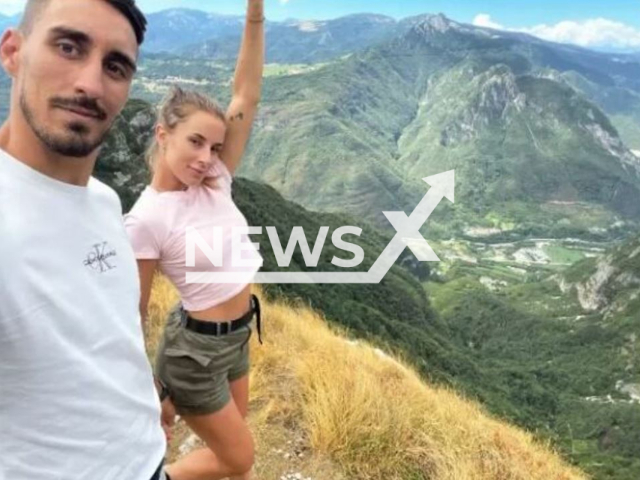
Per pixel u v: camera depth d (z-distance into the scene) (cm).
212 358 126
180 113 119
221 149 132
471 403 357
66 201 74
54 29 70
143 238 117
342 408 206
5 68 75
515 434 299
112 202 84
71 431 71
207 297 123
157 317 289
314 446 198
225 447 133
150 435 84
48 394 69
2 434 68
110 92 73
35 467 69
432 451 208
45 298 69
